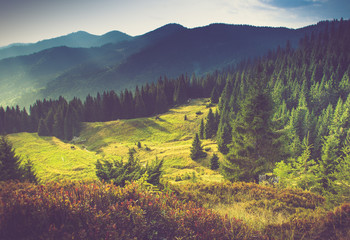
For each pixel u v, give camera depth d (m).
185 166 57.34
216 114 85.50
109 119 125.38
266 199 7.85
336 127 63.19
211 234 3.79
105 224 3.56
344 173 10.78
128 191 4.80
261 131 16.45
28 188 5.05
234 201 7.83
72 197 4.16
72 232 3.38
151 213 4.19
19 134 100.31
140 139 95.19
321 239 4.38
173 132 98.88
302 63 142.50
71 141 102.12
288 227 4.77
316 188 12.90
